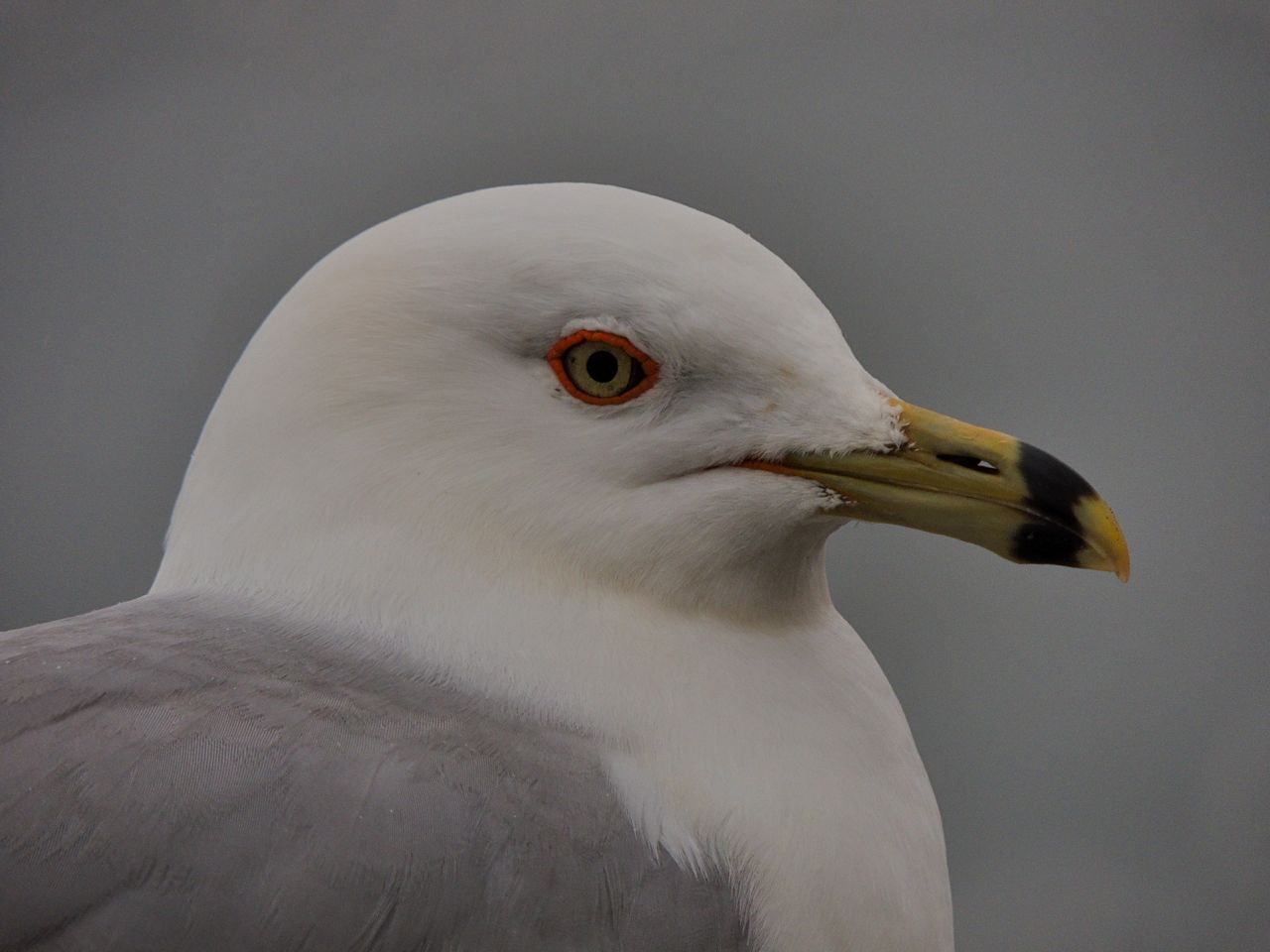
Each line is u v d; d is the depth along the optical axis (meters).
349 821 1.65
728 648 1.69
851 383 1.70
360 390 1.69
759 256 1.70
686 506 1.69
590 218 1.69
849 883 1.68
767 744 1.68
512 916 1.65
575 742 1.67
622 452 1.69
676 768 1.68
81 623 1.68
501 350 1.69
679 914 1.66
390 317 1.69
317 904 1.64
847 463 1.69
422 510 1.68
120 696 1.66
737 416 1.69
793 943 1.67
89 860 1.64
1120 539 1.69
